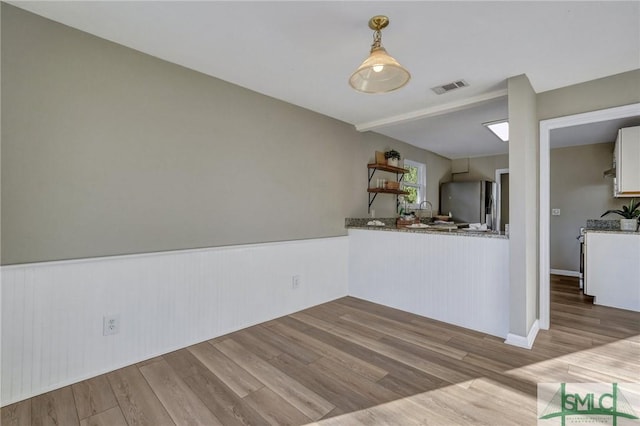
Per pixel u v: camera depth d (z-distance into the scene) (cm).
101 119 213
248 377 211
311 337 277
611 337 278
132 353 228
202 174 267
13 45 181
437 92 299
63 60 198
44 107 192
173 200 249
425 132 450
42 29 191
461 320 305
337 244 394
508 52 224
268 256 316
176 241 252
